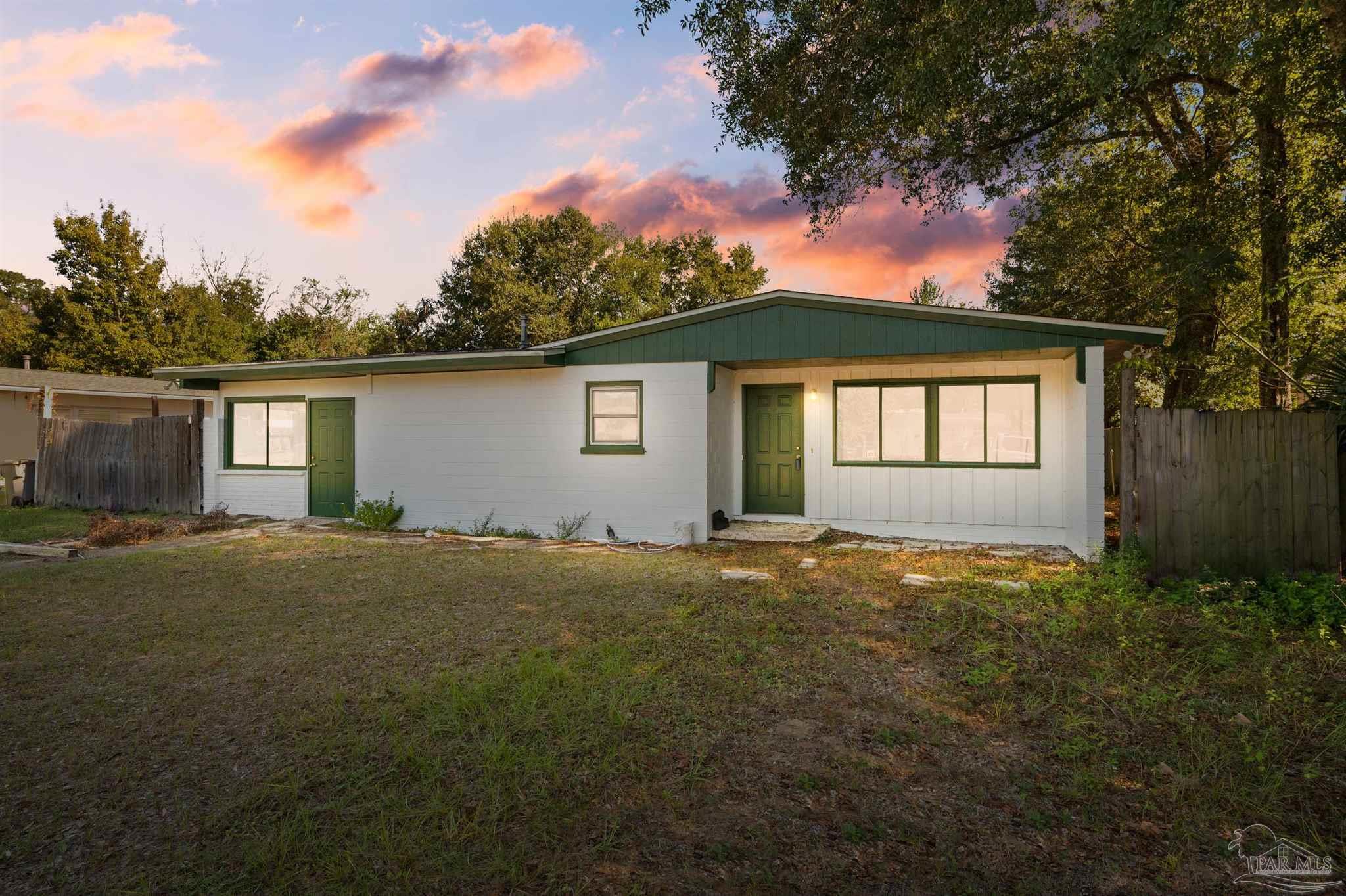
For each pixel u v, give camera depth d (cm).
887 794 294
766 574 736
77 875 233
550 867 238
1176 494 677
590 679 425
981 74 975
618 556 866
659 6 859
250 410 1255
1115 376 1347
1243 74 953
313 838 253
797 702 397
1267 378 1016
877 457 1041
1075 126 1212
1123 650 486
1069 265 1412
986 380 981
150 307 3300
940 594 652
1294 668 440
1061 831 267
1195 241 987
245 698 395
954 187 1236
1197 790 297
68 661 459
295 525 1132
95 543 952
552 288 3375
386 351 3716
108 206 3225
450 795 285
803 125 1010
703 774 309
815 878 236
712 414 1009
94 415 2095
